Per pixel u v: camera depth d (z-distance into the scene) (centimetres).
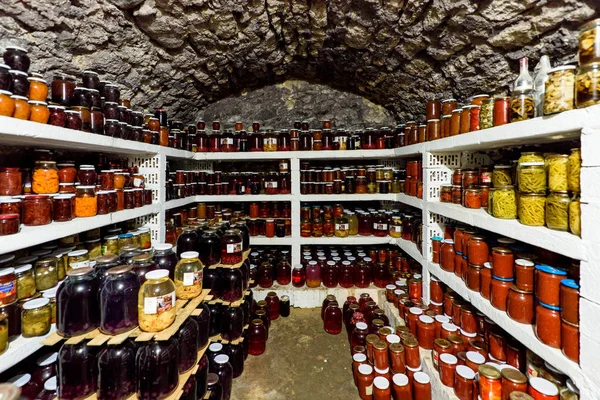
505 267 128
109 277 119
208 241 189
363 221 282
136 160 211
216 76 252
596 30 86
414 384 152
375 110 311
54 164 133
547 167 108
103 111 157
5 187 116
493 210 132
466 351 153
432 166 199
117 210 164
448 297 178
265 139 272
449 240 183
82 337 114
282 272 279
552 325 101
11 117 99
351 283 274
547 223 106
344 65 254
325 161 326
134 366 116
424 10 157
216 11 173
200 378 145
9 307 108
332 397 170
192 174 271
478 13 140
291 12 190
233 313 187
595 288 85
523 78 124
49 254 135
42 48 140
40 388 123
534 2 123
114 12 147
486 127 136
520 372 120
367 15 177
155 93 226
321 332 235
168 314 118
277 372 190
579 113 88
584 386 88
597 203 84
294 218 277
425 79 215
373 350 172
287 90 312
